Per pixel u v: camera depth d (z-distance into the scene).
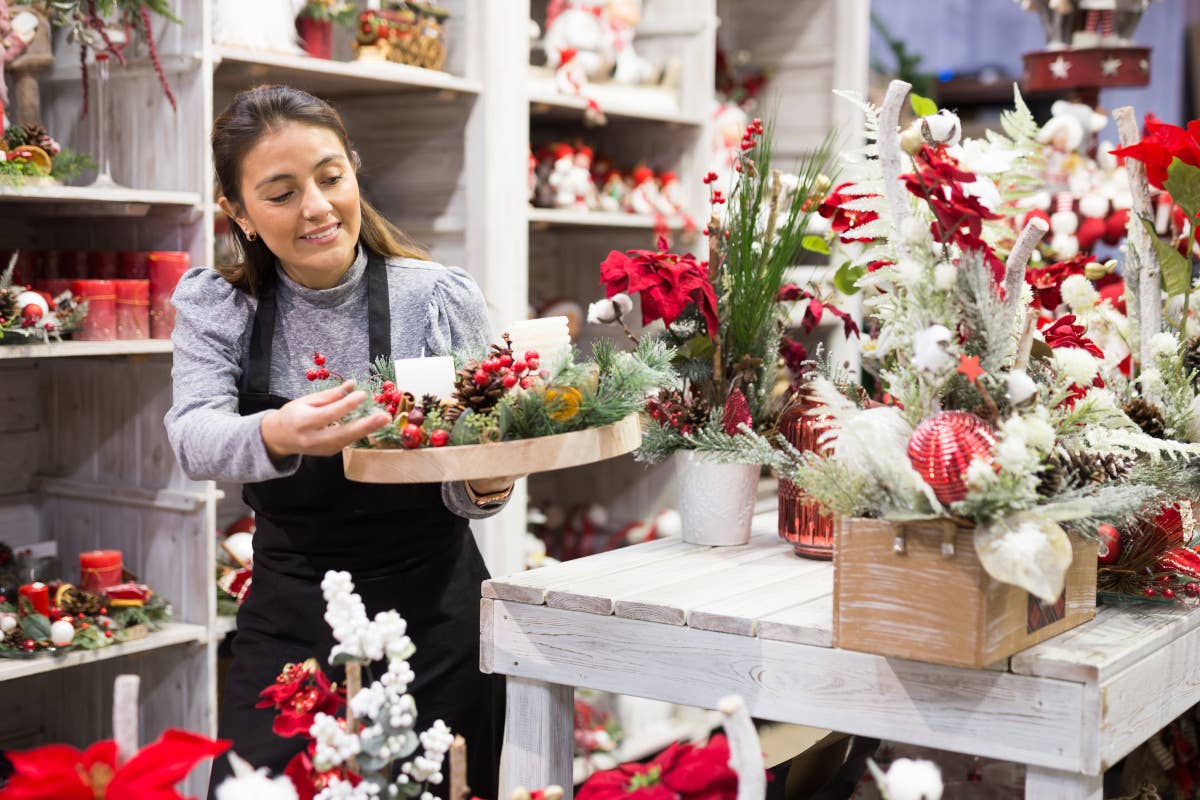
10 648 2.38
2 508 2.88
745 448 1.56
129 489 2.75
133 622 2.57
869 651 1.26
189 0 2.56
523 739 1.56
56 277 2.73
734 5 4.55
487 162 3.18
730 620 1.37
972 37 5.32
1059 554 1.14
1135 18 2.88
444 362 1.55
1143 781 1.72
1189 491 1.50
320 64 2.79
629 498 3.85
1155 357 1.57
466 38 3.19
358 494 1.77
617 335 3.79
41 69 2.56
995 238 1.65
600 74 3.50
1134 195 1.62
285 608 1.81
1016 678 1.22
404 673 1.03
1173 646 1.37
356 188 1.76
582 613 1.48
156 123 2.63
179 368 1.78
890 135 1.29
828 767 1.72
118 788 0.81
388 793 1.04
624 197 3.69
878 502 1.25
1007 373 1.27
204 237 2.60
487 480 1.79
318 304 1.84
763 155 1.76
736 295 1.75
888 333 1.35
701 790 1.21
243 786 0.87
